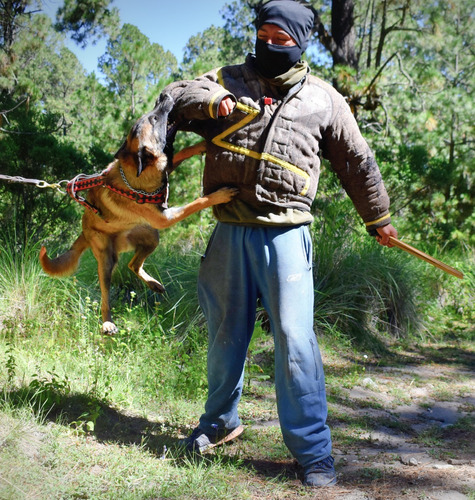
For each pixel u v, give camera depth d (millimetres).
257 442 3701
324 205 8164
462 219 11438
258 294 3297
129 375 4551
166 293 6328
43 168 7473
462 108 14602
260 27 3018
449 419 4645
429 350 6938
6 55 9008
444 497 2830
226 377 3326
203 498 2830
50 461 2969
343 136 3199
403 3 13531
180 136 9695
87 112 13633
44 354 4672
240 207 3135
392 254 8016
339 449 3777
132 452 3279
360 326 6746
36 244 6332
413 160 9875
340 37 13336
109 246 3906
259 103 3045
